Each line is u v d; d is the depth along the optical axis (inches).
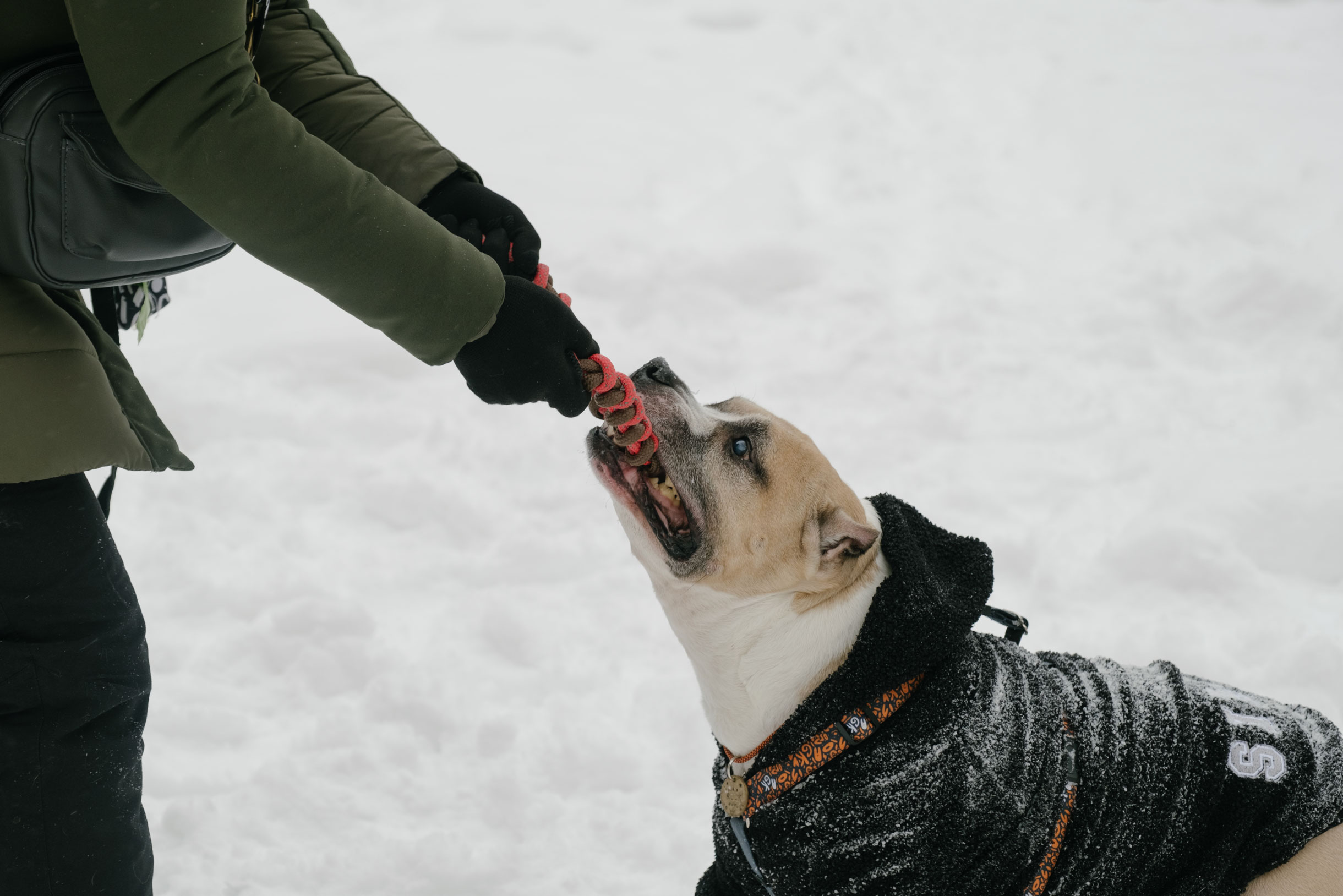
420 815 137.5
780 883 94.4
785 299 252.2
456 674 158.4
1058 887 90.9
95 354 85.1
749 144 324.8
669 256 261.3
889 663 91.7
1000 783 88.9
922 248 274.5
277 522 191.0
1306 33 400.8
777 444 102.5
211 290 263.9
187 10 69.8
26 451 77.8
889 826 89.5
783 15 418.0
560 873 129.1
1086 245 274.5
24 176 76.4
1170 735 94.6
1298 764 96.7
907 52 384.8
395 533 189.8
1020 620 109.3
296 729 150.9
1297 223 275.3
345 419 216.5
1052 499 192.9
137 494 195.8
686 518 103.3
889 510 103.3
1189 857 94.4
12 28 76.2
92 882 86.0
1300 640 157.8
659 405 102.9
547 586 177.0
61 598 82.9
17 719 83.0
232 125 72.9
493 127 336.8
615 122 339.9
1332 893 95.9
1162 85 359.3
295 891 126.3
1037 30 404.2
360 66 378.3
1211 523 183.8
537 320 84.6
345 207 76.9
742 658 103.0
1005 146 322.7
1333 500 182.9
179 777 141.9
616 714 151.6
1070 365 230.2
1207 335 238.1
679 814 137.2
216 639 165.9
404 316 80.1
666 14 423.2
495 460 205.0
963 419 214.1
